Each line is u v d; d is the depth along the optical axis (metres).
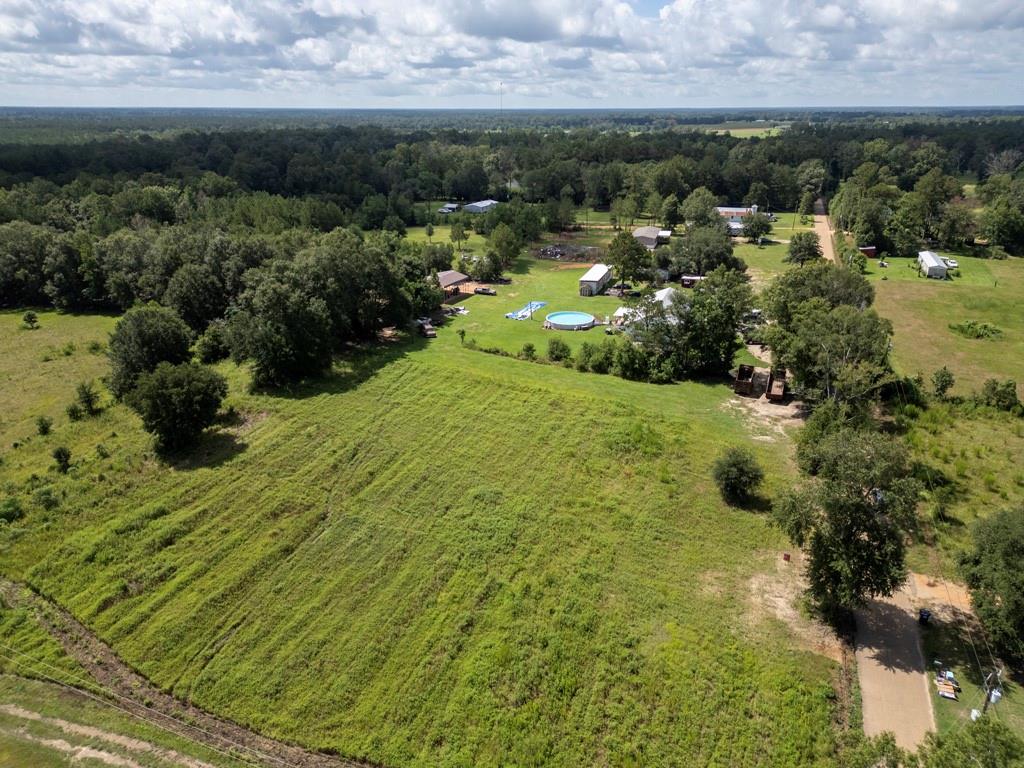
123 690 27.72
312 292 60.94
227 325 59.62
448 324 76.06
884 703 26.78
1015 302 78.81
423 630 30.73
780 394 54.41
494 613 31.66
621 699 27.17
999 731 18.66
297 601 32.47
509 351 66.50
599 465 44.34
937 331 70.44
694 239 98.25
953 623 31.00
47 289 78.56
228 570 34.34
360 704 27.06
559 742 25.47
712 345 59.53
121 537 36.09
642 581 33.88
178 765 24.31
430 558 35.53
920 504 39.84
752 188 156.88
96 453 44.53
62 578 33.41
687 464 44.72
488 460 45.03
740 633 30.56
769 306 60.38
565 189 150.38
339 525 38.22
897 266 100.62
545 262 111.38
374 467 44.03
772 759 24.56
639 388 57.59
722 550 36.44
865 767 21.00
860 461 29.33
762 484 42.03
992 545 28.62
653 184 152.12
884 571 28.62
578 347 67.69
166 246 74.69
